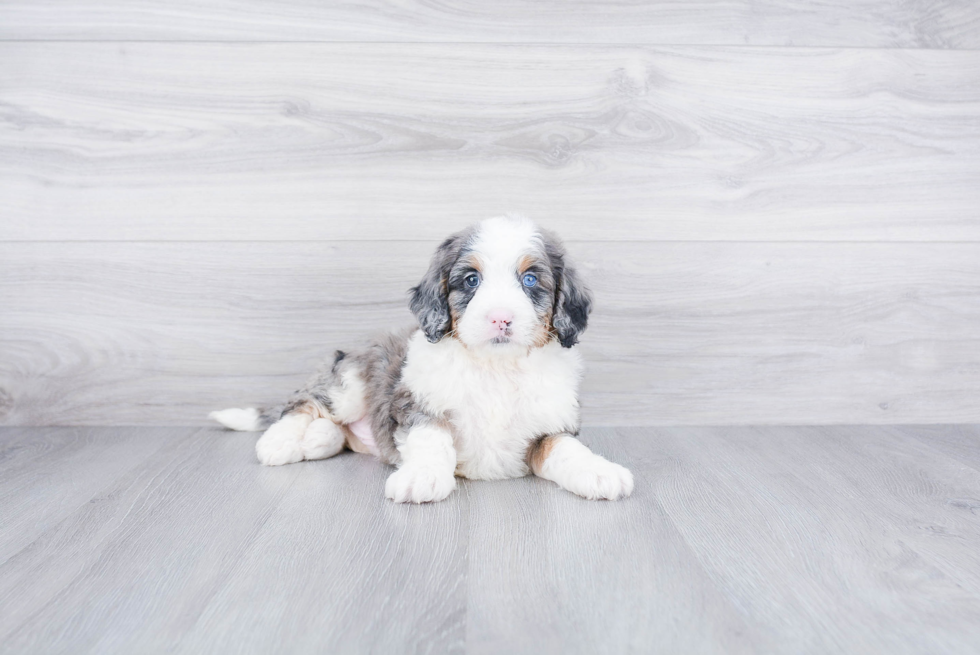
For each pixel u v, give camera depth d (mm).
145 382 2312
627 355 2318
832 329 2330
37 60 2211
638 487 1729
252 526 1481
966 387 2350
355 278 2285
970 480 1786
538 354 1800
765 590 1206
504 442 1791
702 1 2215
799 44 2244
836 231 2303
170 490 1707
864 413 2350
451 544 1388
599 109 2244
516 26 2217
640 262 2291
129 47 2209
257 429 2219
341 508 1586
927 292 2326
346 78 2227
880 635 1068
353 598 1175
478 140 2248
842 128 2273
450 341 1786
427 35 2217
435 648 1028
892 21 2244
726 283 2305
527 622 1100
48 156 2236
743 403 2344
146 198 2254
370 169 2252
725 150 2268
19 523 1499
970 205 2309
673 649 1028
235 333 2301
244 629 1080
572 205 2271
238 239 2268
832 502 1630
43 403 2312
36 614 1124
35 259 2262
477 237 1749
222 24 2209
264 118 2236
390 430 1841
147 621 1104
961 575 1266
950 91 2273
